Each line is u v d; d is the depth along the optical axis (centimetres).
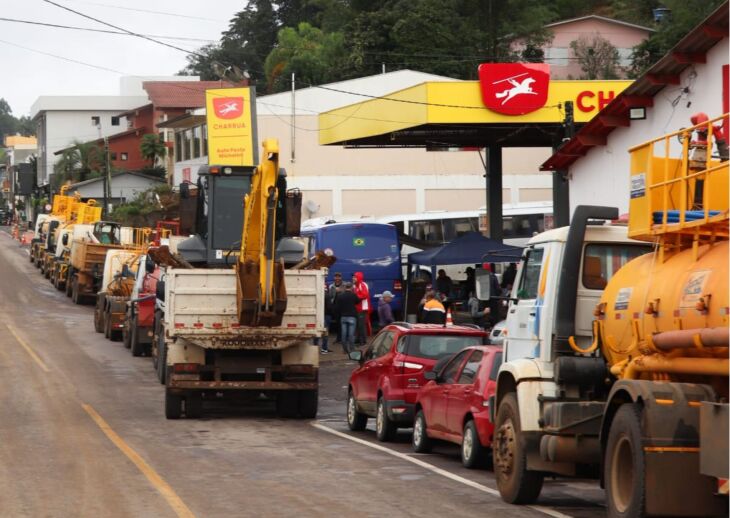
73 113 17125
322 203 7994
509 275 4553
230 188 3041
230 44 14225
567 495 1778
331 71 10638
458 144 5097
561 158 3581
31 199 17538
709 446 1194
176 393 2794
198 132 9412
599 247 1669
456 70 9975
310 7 14075
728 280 1177
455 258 4528
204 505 1586
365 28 10419
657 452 1243
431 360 2383
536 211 6562
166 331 2775
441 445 2417
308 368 2855
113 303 4984
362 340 4466
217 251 3019
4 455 2117
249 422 2795
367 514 1521
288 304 2783
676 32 8650
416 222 6706
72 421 2717
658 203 1388
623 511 1299
